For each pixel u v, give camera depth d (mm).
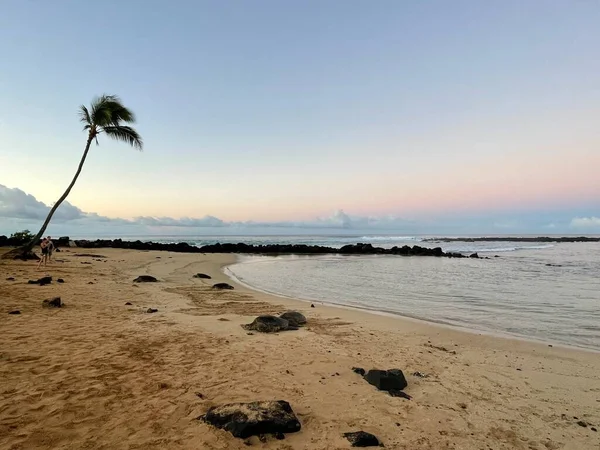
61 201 25016
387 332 9594
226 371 6121
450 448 4141
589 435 4578
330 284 20594
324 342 8242
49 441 3850
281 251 54625
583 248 66688
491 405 5367
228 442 3977
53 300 10414
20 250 23969
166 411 4621
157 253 40531
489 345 8711
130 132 25859
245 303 13172
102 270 20844
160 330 8586
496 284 20484
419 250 50438
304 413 4785
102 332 8164
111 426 4215
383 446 4098
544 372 6887
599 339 9492
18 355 6398
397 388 5762
